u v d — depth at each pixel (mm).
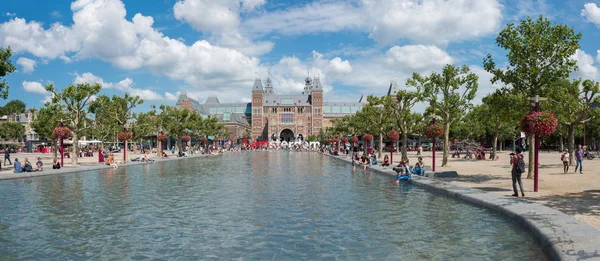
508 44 27859
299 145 165625
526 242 12719
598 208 16797
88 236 13984
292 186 27969
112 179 33406
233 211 18344
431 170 37750
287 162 61656
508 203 17469
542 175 31672
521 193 20328
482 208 18188
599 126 86375
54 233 14406
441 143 125125
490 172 35938
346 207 19250
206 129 110312
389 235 13891
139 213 17953
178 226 15383
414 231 14398
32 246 12812
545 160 54562
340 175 37125
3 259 11508
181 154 80438
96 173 39719
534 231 13031
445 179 29781
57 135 45375
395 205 19719
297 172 40969
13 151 107000
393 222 15852
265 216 17188
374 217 16859
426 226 15109
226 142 163375
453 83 40594
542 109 28562
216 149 112500
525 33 28094
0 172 38438
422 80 41750
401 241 13133
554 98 38250
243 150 149125
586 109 40062
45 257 11711
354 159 52594
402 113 50562
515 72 28016
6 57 35750
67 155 79875
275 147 174875
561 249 10492
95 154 95625
